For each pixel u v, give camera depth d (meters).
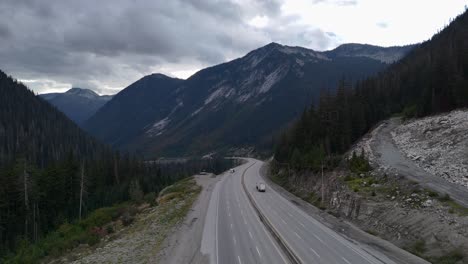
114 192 85.50
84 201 77.62
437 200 31.41
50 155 155.88
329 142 67.19
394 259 25.42
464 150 43.59
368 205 37.25
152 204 63.62
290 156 81.50
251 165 134.50
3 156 124.94
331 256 26.39
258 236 33.16
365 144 63.12
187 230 36.88
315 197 51.16
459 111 58.88
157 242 33.03
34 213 58.75
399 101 90.69
